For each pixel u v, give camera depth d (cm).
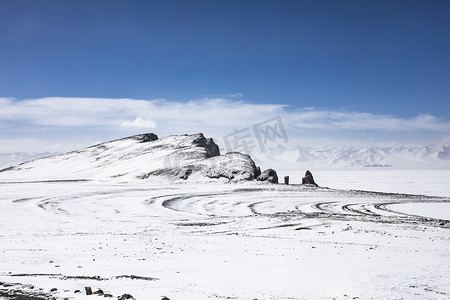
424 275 1541
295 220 3628
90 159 13612
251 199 6100
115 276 1438
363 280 1434
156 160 10662
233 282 1373
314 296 1209
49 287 1230
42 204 4972
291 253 2016
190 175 8812
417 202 6222
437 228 3203
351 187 12244
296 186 8212
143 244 2275
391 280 1445
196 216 4175
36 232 2931
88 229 3127
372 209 5197
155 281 1366
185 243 2345
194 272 1538
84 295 1127
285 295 1212
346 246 2261
